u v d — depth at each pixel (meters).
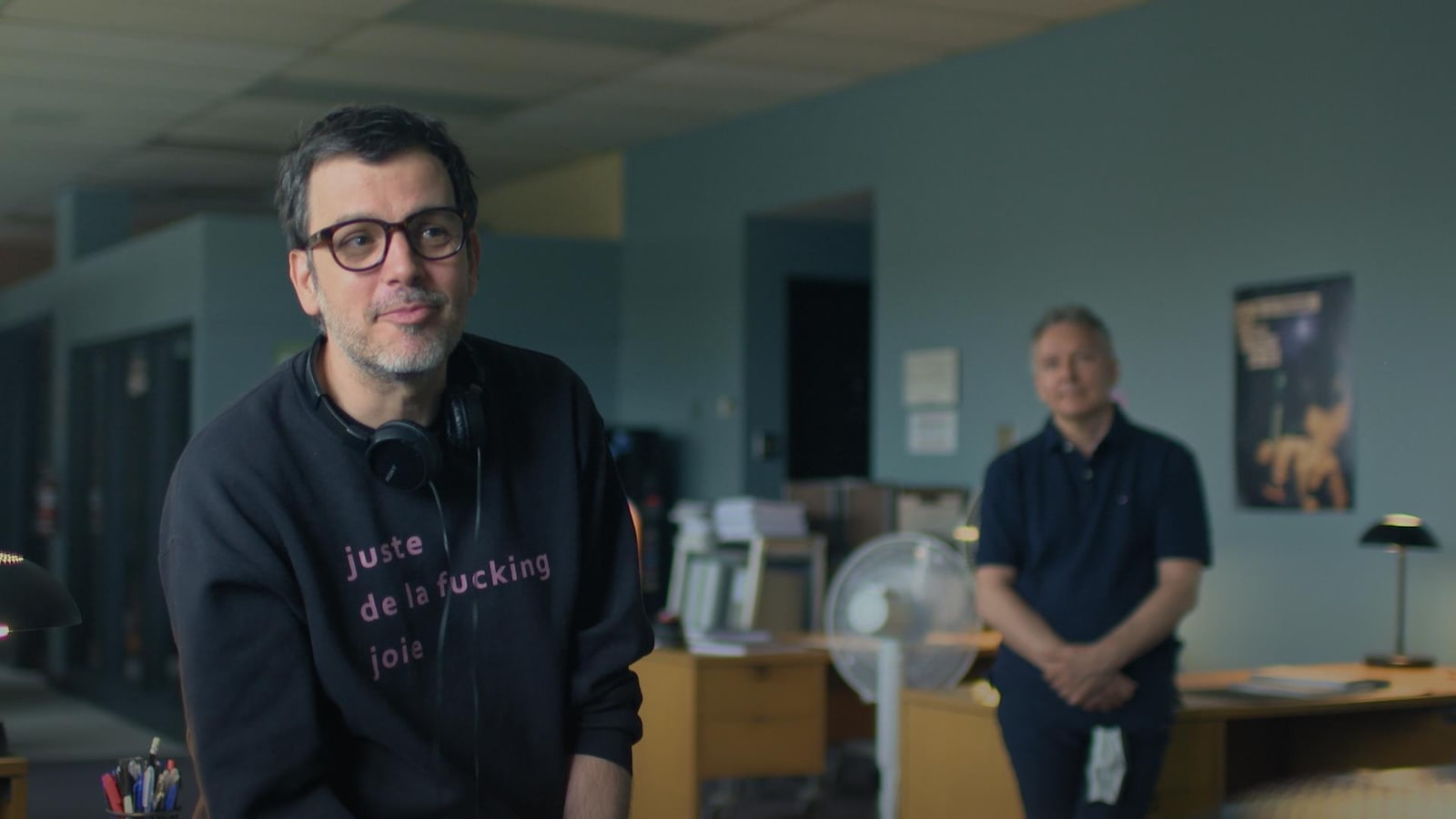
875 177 7.38
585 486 1.66
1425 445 5.05
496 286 8.91
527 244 9.01
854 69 7.18
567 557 1.61
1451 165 5.00
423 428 1.55
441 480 1.54
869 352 8.72
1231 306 5.71
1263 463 5.59
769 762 4.94
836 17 6.31
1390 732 4.50
